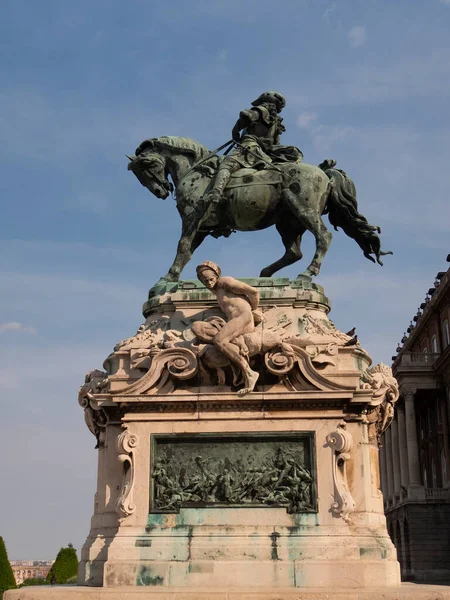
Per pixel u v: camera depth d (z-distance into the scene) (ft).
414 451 131.44
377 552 24.38
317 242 29.55
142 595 22.08
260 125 32.48
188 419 25.98
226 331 25.88
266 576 23.85
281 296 28.02
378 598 21.86
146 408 26.18
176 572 24.07
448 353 125.29
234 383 26.00
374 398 26.73
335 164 32.50
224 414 25.95
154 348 26.91
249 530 24.71
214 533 24.72
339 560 23.95
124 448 25.85
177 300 28.43
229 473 25.49
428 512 127.34
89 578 25.30
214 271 26.84
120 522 25.18
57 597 22.33
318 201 30.14
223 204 30.63
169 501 25.29
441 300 134.92
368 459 26.21
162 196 31.86
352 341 26.89
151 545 24.56
